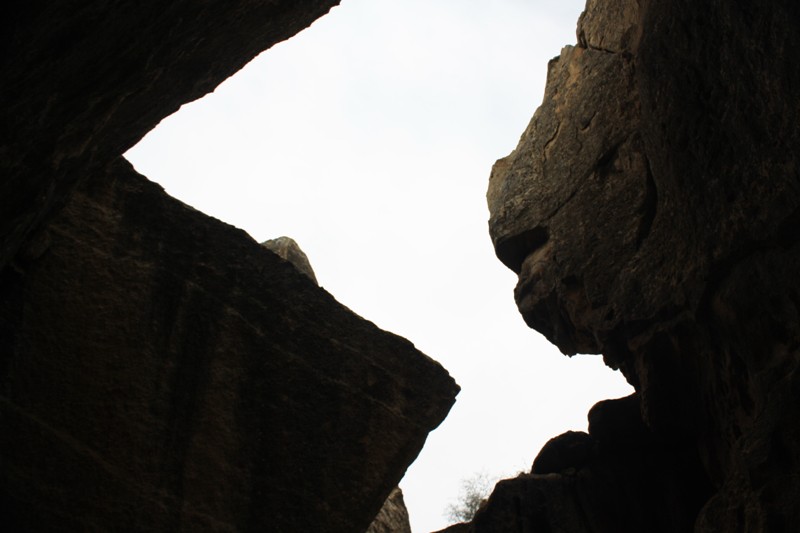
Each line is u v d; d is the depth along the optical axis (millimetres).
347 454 10938
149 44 7734
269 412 10844
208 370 10750
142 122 9359
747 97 11852
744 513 11281
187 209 11297
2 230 7824
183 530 10023
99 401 10133
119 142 9414
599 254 16234
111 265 10641
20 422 9758
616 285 15664
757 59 11484
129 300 10609
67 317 10266
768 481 11180
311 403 11039
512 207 18516
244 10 8758
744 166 12227
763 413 11734
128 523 9844
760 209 12078
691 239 13820
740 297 12750
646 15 14062
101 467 9922
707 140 12805
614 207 16234
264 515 10414
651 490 16031
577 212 16984
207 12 8188
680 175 13609
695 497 15695
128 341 10461
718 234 12961
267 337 11164
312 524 10531
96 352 10281
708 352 13883
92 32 6867
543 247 18078
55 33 6570
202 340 10844
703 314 13648
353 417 11109
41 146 7465
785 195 11625
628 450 16672
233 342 10977
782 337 12266
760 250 12406
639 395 16781
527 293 18312
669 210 14531
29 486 9594
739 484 11602
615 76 16891
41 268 10297
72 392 10055
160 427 10312
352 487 10812
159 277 10859
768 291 12305
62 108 7324
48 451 9773
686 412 14781
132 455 10086
